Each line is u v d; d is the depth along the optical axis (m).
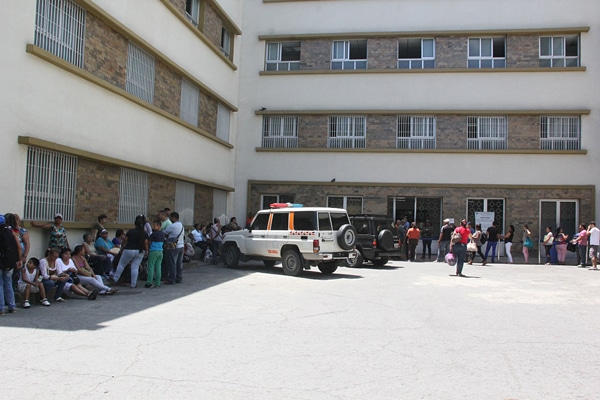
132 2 15.34
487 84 23.48
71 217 12.68
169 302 10.25
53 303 9.94
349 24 24.88
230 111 24.52
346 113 24.38
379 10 24.66
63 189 12.34
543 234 22.86
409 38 24.53
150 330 7.64
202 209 21.42
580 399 4.99
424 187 23.58
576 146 22.94
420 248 24.16
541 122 23.19
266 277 14.73
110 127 14.22
